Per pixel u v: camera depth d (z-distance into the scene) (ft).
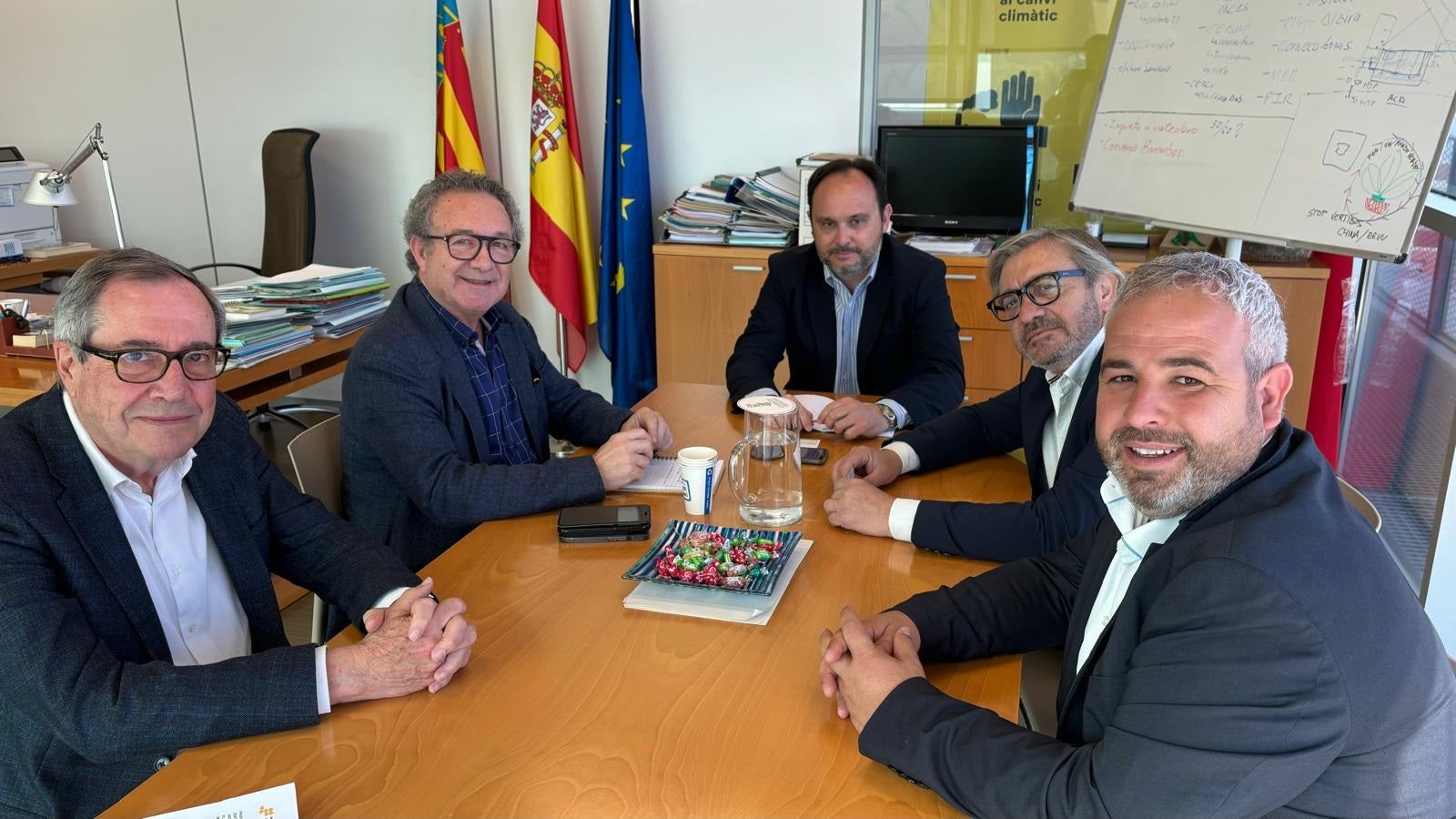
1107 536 4.34
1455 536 8.21
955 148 12.65
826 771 3.73
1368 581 3.21
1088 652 4.22
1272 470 3.55
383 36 14.51
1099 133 10.71
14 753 4.51
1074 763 3.41
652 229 13.85
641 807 3.51
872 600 5.00
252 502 5.45
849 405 7.52
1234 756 3.09
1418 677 3.20
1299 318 11.02
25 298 10.90
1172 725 3.17
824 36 13.20
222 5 14.90
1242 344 3.43
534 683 4.26
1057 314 6.32
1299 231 8.94
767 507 5.93
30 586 4.23
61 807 4.52
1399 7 8.32
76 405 4.59
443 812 3.49
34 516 4.35
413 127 14.78
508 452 7.29
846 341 9.41
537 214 13.69
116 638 4.62
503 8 13.99
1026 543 5.46
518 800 3.55
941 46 12.97
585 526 5.66
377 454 6.56
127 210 16.17
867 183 8.65
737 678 4.31
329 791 3.61
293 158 13.88
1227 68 9.50
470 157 13.79
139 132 15.75
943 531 5.53
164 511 5.04
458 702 4.14
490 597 5.04
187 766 3.78
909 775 3.66
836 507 5.86
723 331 13.15
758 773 3.71
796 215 12.76
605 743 3.87
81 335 4.45
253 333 9.28
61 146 16.11
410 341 6.58
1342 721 3.06
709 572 5.10
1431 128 8.13
